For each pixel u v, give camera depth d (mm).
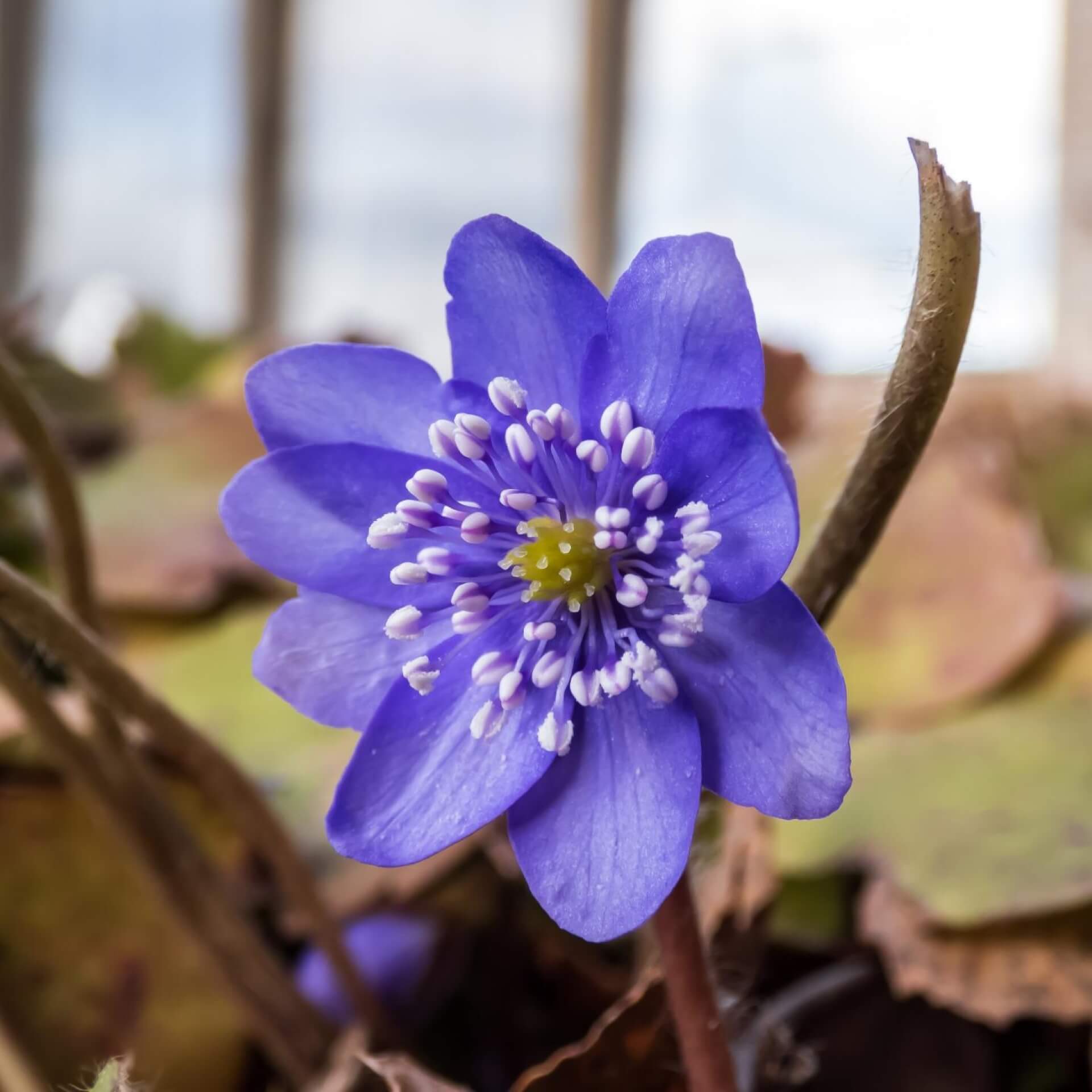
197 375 228
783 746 86
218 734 131
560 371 91
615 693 88
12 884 120
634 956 118
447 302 92
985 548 141
